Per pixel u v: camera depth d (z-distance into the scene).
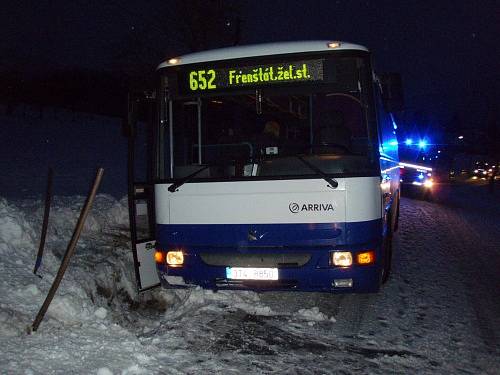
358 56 5.71
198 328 5.36
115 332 4.96
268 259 5.50
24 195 11.41
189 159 6.08
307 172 5.54
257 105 5.93
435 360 4.79
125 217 9.92
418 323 5.80
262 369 4.44
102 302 6.45
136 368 4.12
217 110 6.09
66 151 23.97
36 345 4.40
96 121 38.31
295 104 5.83
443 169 46.22
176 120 6.16
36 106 38.75
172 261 5.84
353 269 5.35
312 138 5.77
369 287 5.46
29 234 6.86
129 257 7.73
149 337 5.19
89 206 4.77
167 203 5.89
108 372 3.95
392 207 8.73
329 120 5.72
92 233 8.63
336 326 5.62
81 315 5.24
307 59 5.82
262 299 6.57
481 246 10.85
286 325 5.56
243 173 5.71
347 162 5.49
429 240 11.35
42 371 3.97
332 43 5.80
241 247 5.59
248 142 5.92
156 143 6.15
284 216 5.50
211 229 5.71
